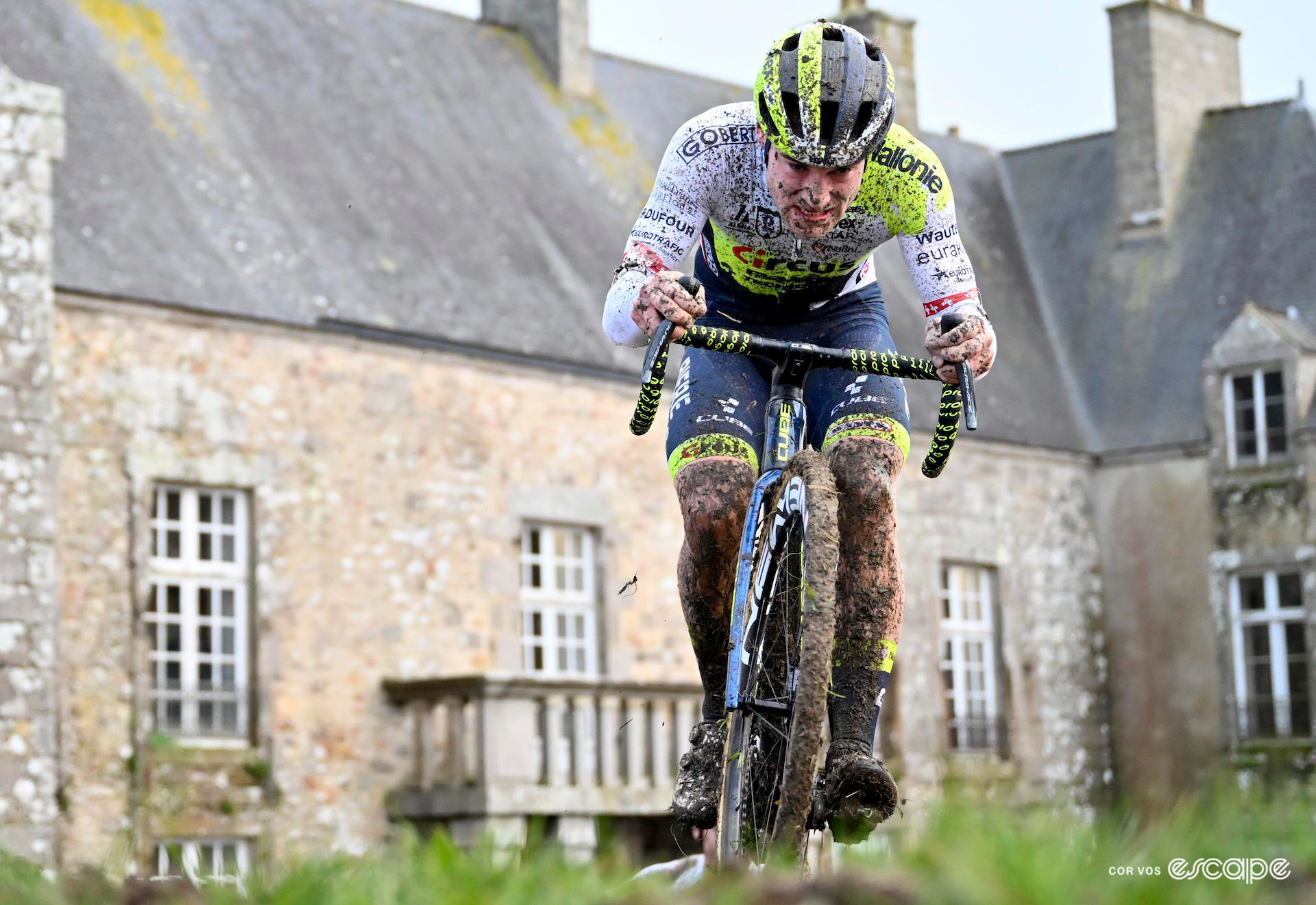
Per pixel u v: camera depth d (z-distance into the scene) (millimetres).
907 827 8977
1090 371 63312
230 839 40188
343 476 42906
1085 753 59594
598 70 60250
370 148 50156
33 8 45312
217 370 40906
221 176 44938
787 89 9344
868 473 9828
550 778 42906
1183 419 60656
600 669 47625
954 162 68188
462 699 42250
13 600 36719
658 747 45344
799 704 8625
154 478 39562
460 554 44781
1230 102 68125
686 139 10125
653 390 9383
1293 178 63719
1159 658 60312
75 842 37094
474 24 58594
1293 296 61250
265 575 41250
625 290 9961
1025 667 58406
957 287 10125
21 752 36375
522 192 53156
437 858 8297
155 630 39812
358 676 42594
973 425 9562
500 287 48531
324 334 42781
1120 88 66125
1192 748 59281
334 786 41750
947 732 55469
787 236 10211
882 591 9734
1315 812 8680
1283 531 58500
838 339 10766
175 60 47469
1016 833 7930
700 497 9992
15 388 37406
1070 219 67375
